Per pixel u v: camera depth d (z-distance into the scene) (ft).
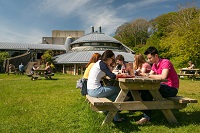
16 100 23.07
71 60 126.62
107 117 13.56
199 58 89.25
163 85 14.88
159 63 15.30
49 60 130.31
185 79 61.21
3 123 14.39
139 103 13.78
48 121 14.82
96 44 150.61
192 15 143.64
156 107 13.94
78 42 152.87
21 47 160.45
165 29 210.59
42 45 179.11
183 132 12.37
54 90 31.81
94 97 14.66
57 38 227.20
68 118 15.47
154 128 13.15
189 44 86.94
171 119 14.11
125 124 13.97
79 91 29.99
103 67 14.61
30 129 13.15
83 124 14.02
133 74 19.60
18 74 93.91
